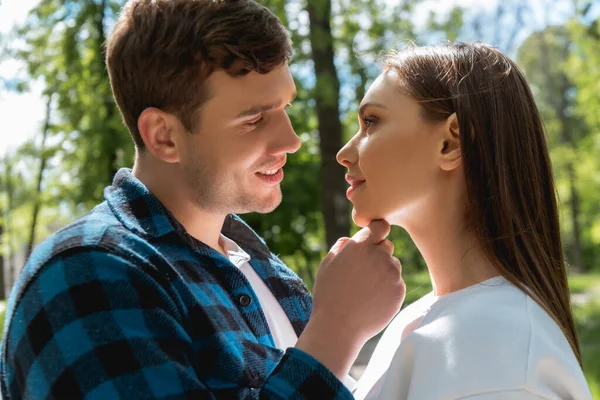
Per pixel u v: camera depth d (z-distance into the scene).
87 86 9.69
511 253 1.52
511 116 1.57
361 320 1.51
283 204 11.12
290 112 9.10
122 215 1.56
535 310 1.44
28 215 19.11
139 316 1.37
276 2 7.32
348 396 1.43
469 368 1.34
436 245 1.62
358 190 1.63
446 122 1.55
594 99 13.54
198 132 1.61
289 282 1.99
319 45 7.40
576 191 21.84
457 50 1.63
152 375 1.33
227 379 1.47
